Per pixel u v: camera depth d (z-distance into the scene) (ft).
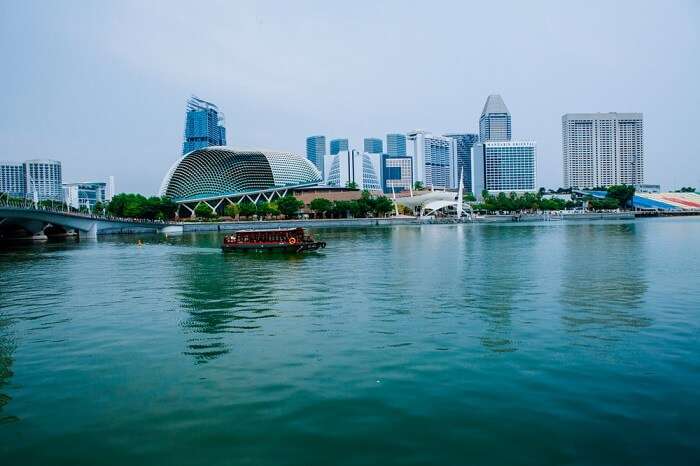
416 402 71.41
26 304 149.07
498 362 86.84
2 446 62.59
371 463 57.21
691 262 212.23
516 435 61.93
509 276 182.91
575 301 135.85
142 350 99.60
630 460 56.39
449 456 58.03
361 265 225.76
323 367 86.63
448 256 256.73
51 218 478.59
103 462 58.90
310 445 61.21
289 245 302.04
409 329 109.70
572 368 83.10
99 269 233.76
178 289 171.42
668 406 68.39
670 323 110.63
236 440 62.80
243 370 86.38
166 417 69.15
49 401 75.20
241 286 174.50
